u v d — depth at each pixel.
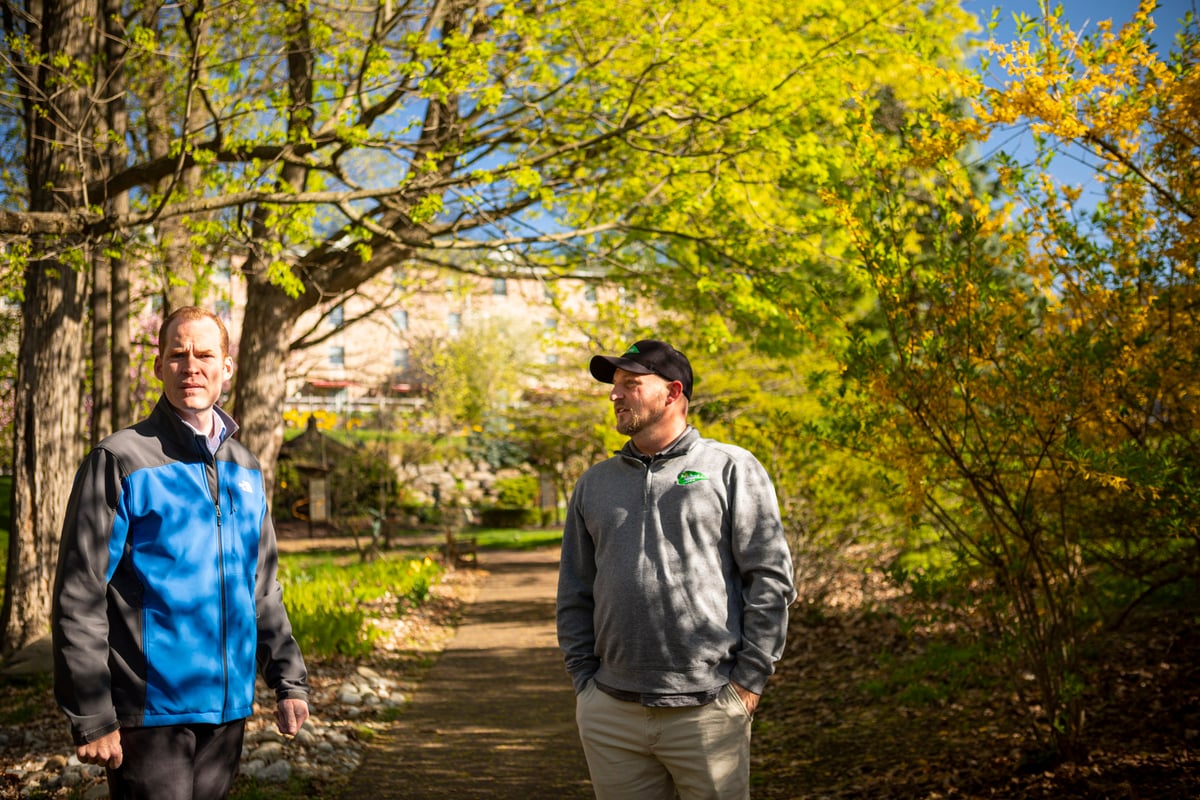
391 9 10.12
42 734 6.58
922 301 4.55
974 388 4.40
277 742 5.91
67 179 10.44
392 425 39.16
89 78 9.42
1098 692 5.70
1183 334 4.22
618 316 11.77
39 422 10.43
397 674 9.23
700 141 10.28
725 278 10.91
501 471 47.22
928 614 5.53
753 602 2.83
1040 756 4.77
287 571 19.12
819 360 8.95
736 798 2.81
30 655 9.53
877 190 4.59
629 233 11.11
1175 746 4.66
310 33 8.88
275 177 9.25
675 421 3.01
